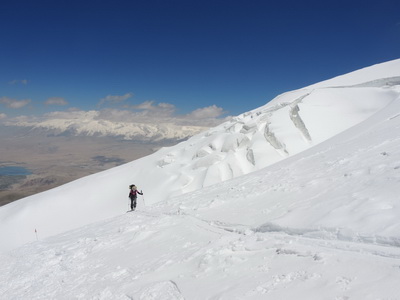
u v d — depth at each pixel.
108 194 56.97
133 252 11.43
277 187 14.02
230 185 20.14
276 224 8.95
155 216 16.92
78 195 57.69
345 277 5.29
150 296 7.14
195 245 9.92
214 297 6.09
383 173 10.25
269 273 6.36
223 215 12.59
